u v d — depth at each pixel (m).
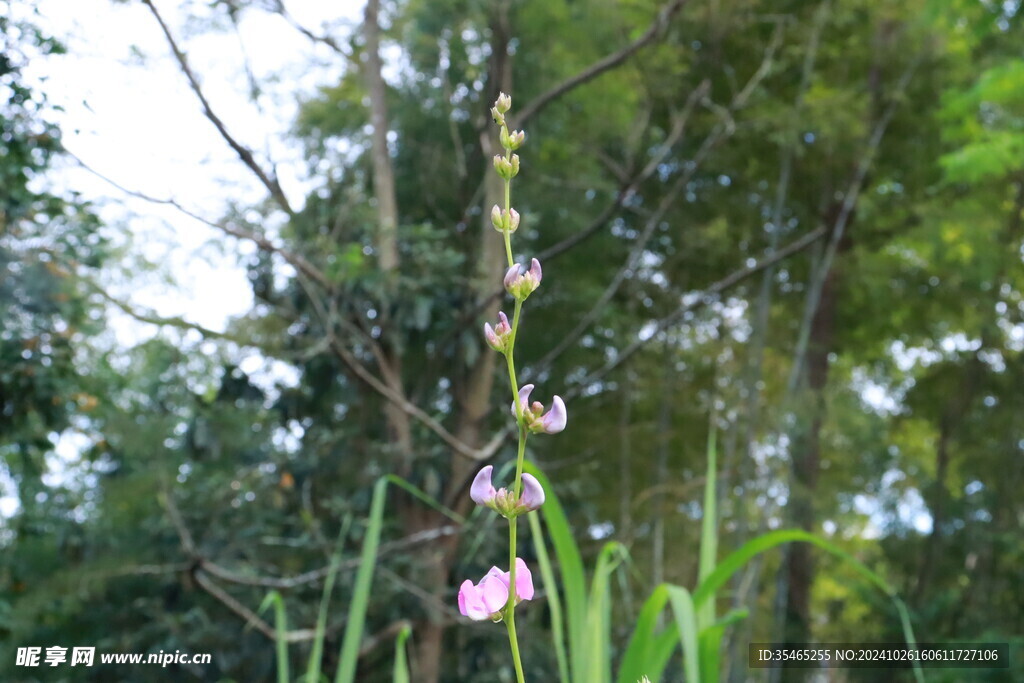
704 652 2.12
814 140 11.78
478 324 9.05
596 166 10.70
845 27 11.48
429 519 8.88
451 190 10.30
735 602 9.84
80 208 6.38
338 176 9.59
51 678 8.48
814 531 13.10
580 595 2.12
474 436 9.12
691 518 11.62
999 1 8.34
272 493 9.29
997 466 12.52
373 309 8.66
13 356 6.32
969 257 11.43
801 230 12.48
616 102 9.69
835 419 11.66
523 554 8.68
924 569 12.25
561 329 10.55
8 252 6.22
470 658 8.74
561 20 9.43
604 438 10.91
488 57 9.87
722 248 11.12
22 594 9.20
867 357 14.46
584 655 2.09
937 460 13.67
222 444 8.88
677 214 11.60
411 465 8.92
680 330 11.88
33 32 5.53
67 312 6.70
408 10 9.51
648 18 9.84
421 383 8.97
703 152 9.18
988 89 8.20
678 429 12.14
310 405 9.29
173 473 9.10
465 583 1.18
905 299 13.14
